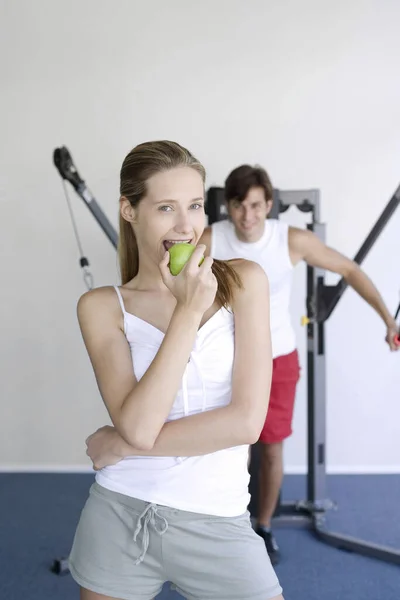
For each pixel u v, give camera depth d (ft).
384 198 11.32
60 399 11.98
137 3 11.18
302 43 11.13
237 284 4.13
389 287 11.43
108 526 4.06
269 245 8.48
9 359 11.92
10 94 11.44
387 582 8.23
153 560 4.04
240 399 4.01
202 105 11.34
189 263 3.64
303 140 11.31
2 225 11.69
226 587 3.97
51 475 11.83
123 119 11.43
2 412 12.03
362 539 9.32
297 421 11.85
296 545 9.20
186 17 11.18
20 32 11.32
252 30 11.16
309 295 9.31
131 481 4.04
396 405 11.70
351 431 11.80
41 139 11.51
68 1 11.21
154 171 3.99
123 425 3.76
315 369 9.45
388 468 11.82
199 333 4.08
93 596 4.07
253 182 8.11
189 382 4.06
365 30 11.04
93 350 4.17
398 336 8.59
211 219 9.25
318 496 9.57
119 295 4.25
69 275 11.72
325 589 8.09
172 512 3.96
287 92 11.23
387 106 11.16
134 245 4.56
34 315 11.84
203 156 11.44
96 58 11.32
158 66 11.30
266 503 8.89
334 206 11.38
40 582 8.35
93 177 11.55
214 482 4.01
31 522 9.98
